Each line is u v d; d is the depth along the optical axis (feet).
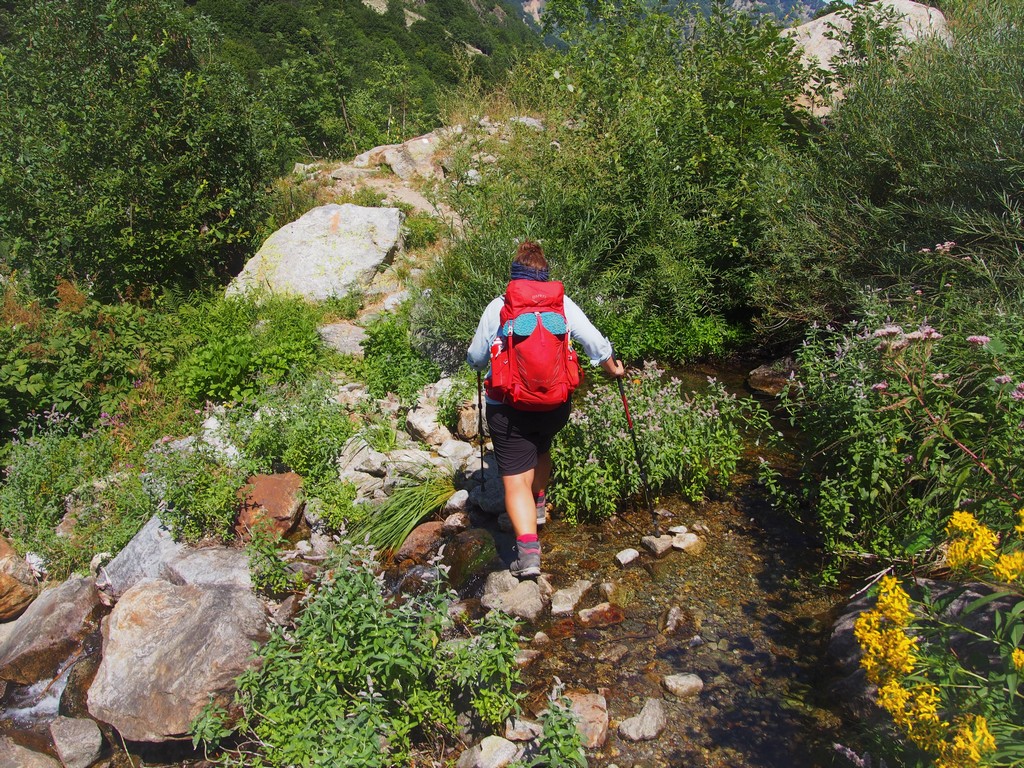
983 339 11.37
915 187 19.49
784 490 16.17
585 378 22.34
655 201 24.39
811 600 13.00
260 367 22.82
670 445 15.85
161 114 30.14
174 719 12.22
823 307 21.16
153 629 13.70
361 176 40.19
